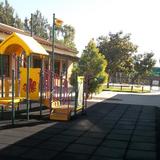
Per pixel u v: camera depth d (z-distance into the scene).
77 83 13.69
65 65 34.81
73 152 7.94
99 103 20.52
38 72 12.99
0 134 9.62
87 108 17.52
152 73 63.81
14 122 11.68
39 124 11.58
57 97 14.55
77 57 36.50
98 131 10.82
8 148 8.03
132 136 10.20
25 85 13.37
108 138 9.74
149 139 9.81
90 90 21.88
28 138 9.24
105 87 41.16
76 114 13.86
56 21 15.57
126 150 8.38
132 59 43.72
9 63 21.94
